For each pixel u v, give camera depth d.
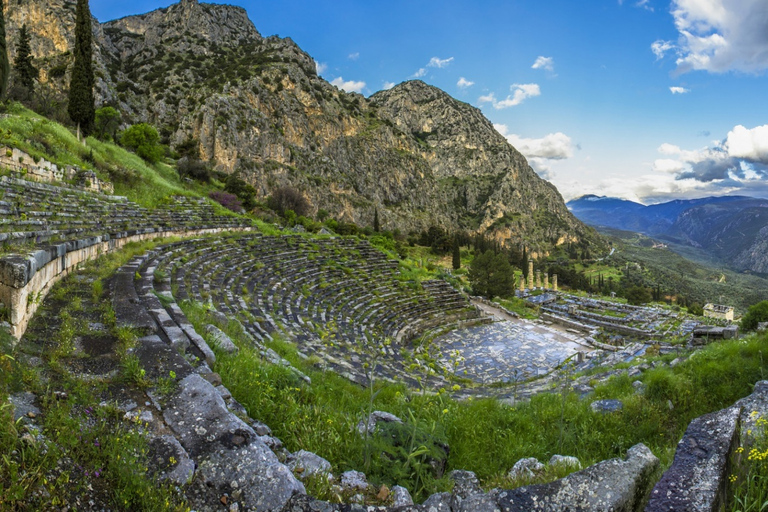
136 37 162.25
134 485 3.30
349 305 24.98
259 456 3.96
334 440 5.47
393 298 30.53
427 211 176.12
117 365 5.30
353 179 150.50
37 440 3.43
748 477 3.53
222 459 3.89
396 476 4.72
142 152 47.28
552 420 8.33
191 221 28.72
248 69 138.25
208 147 103.06
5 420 3.40
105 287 9.19
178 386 4.91
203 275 17.20
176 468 3.67
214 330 8.78
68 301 7.71
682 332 31.59
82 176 23.33
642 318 37.91
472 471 5.96
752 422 4.57
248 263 23.28
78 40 34.38
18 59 53.22
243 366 7.23
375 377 11.84
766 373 8.41
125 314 7.36
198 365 6.40
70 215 14.25
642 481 3.71
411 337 26.14
